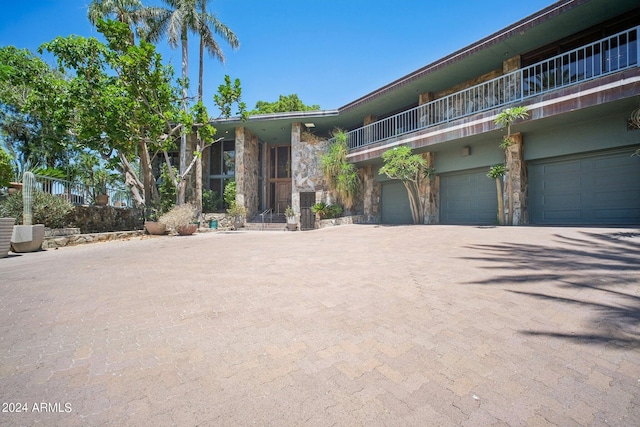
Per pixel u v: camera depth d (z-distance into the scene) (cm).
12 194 1055
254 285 421
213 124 1841
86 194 1349
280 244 877
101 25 1250
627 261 470
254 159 2047
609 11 916
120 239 1148
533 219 1115
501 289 371
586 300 325
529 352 229
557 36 1038
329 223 1530
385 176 1667
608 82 803
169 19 1773
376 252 666
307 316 306
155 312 323
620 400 174
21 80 1271
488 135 1134
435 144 1269
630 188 916
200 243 953
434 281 416
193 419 163
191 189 1906
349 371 209
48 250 840
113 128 1230
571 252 549
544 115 926
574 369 206
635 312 291
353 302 344
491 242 702
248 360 225
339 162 1639
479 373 204
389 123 1689
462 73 1286
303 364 219
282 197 2241
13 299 370
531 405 172
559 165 1059
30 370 211
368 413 167
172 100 1534
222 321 297
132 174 1655
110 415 165
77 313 321
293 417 165
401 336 260
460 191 1367
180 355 232
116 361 224
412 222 1578
